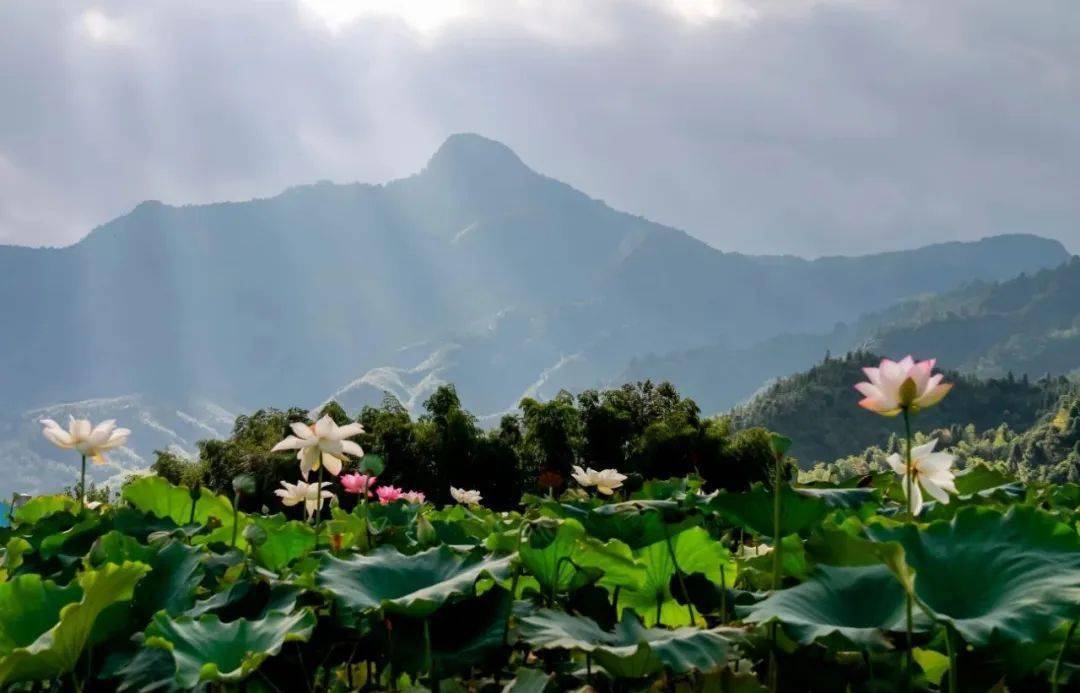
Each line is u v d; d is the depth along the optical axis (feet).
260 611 10.87
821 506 11.59
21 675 9.09
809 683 8.90
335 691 10.34
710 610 11.37
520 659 11.28
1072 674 8.42
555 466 134.72
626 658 8.50
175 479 134.00
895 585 9.03
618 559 11.11
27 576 9.98
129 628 10.14
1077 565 8.35
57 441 17.07
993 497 15.92
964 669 8.52
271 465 113.60
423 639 9.94
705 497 13.09
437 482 131.13
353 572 10.70
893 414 11.37
